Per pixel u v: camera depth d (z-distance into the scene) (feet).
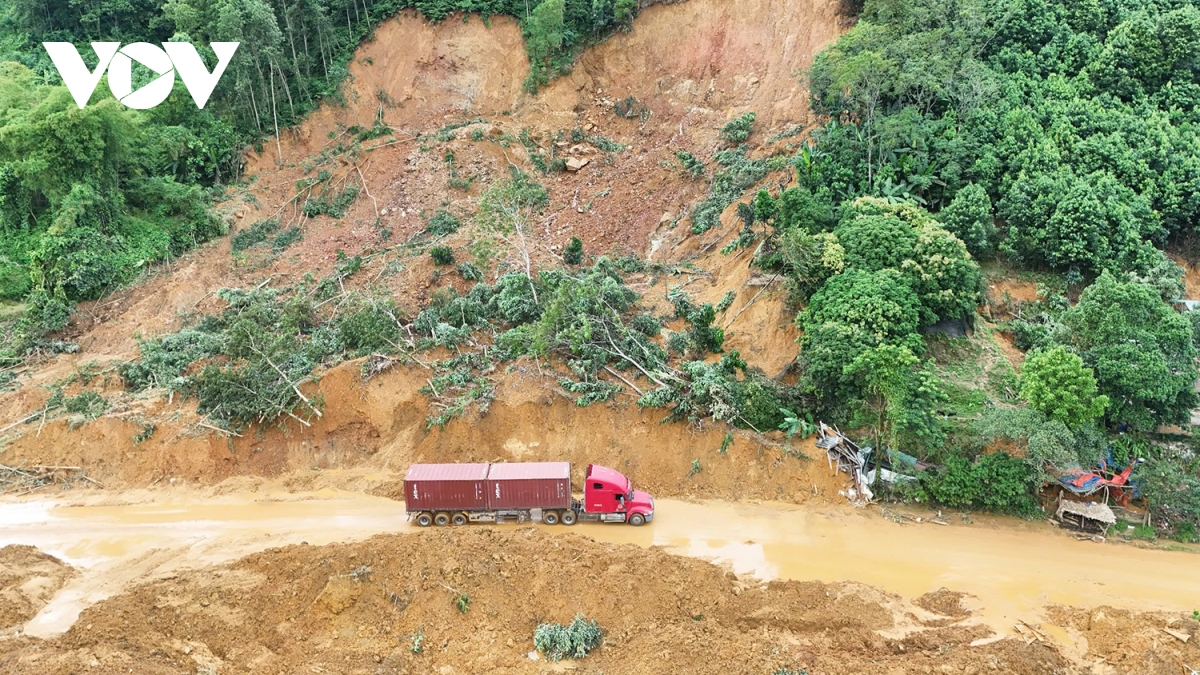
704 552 100.27
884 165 143.43
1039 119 152.15
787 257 127.65
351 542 101.40
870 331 114.21
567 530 104.58
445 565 92.22
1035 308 134.00
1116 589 93.71
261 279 160.25
